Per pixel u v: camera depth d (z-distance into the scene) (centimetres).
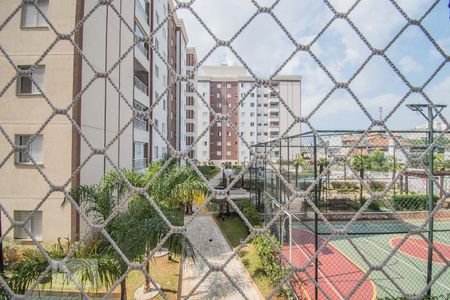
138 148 1456
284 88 4144
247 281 664
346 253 866
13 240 763
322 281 681
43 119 812
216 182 2355
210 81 4425
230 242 964
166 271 709
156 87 1791
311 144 641
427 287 178
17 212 799
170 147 188
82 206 555
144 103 1489
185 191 659
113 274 364
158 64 1842
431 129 570
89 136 870
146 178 661
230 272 715
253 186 1792
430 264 571
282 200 851
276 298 585
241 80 4434
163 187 659
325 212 1105
